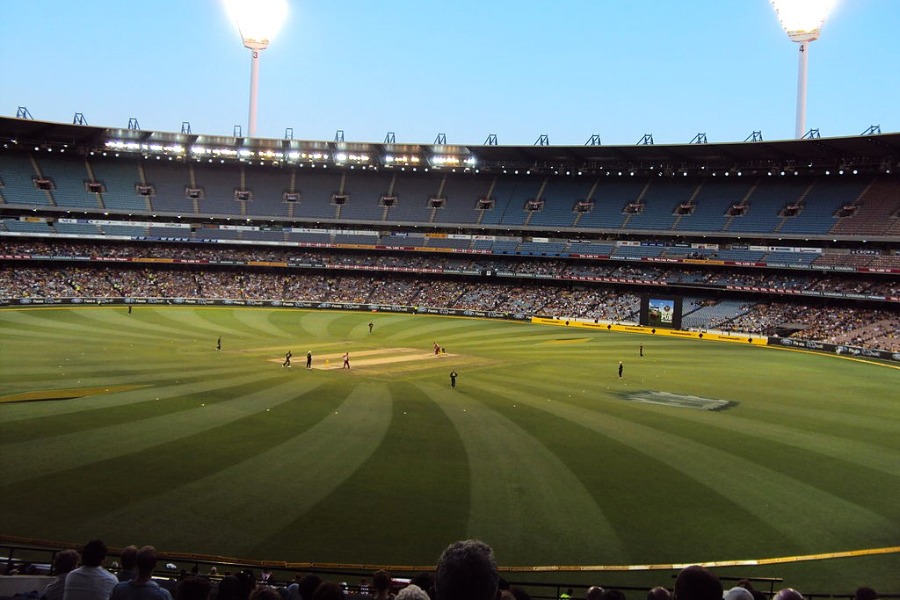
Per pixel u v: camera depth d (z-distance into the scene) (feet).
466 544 14.26
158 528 65.92
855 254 253.24
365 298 314.35
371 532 67.26
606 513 74.64
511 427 110.83
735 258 272.10
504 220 312.91
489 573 13.61
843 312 250.98
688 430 113.19
